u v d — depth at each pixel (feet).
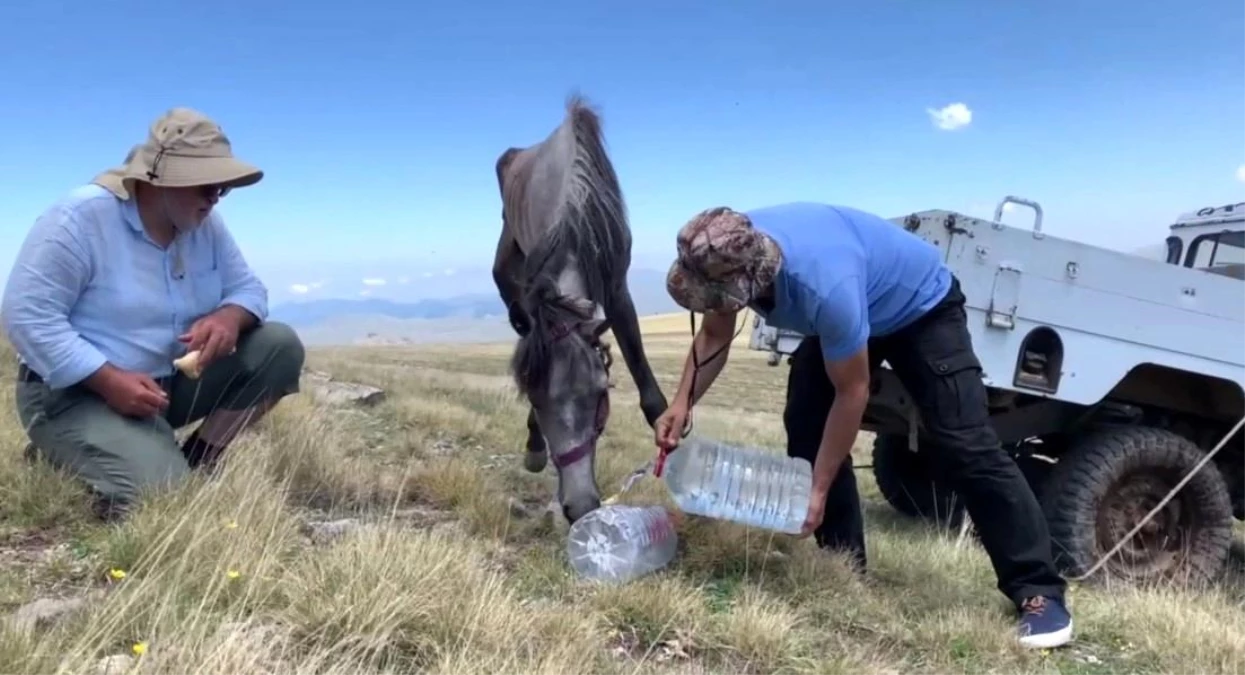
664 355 167.12
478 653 8.50
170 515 10.64
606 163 15.05
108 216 11.84
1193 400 18.52
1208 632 11.46
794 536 13.16
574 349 12.10
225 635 7.91
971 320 15.62
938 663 10.36
